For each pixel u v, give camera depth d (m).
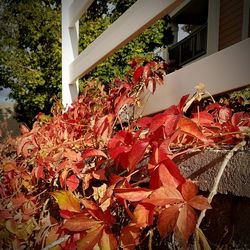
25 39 6.23
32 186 1.38
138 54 4.88
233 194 0.62
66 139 1.48
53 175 1.24
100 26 5.43
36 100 6.17
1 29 6.26
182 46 8.23
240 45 0.93
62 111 2.31
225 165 0.63
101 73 4.57
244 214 0.64
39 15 5.98
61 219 1.16
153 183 0.68
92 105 1.83
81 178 1.07
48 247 0.85
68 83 2.48
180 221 0.59
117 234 0.85
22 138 1.53
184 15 8.39
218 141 0.81
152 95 1.45
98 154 0.98
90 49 2.00
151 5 1.29
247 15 5.12
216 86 1.04
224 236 0.67
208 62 1.08
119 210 0.87
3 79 6.48
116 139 0.92
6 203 1.31
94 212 0.77
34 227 1.16
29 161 1.44
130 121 1.50
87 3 2.01
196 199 0.60
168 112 0.84
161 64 1.50
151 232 0.71
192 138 0.81
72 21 2.41
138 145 0.74
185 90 1.21
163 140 0.71
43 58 6.03
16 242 1.19
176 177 0.64
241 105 1.52
